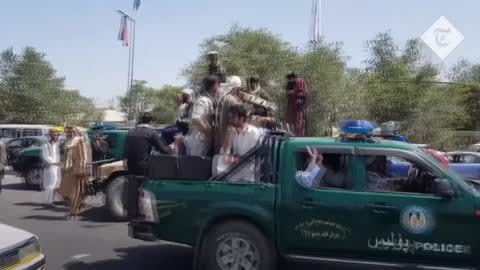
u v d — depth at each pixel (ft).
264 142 18.69
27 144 69.21
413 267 16.93
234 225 18.29
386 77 107.34
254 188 18.34
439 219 16.67
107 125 42.75
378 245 17.20
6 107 164.96
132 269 21.77
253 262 18.11
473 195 16.62
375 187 17.66
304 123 28.60
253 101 23.03
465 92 145.38
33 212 37.06
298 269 21.39
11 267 14.15
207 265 18.54
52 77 172.96
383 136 22.18
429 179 17.54
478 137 134.92
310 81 103.19
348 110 104.68
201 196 18.76
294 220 17.88
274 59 117.60
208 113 21.52
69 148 34.50
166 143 28.94
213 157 19.47
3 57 165.78
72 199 34.40
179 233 18.98
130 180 21.36
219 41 126.41
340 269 21.39
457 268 16.62
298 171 18.17
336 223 17.51
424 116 104.83
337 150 18.01
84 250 25.31
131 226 20.06
